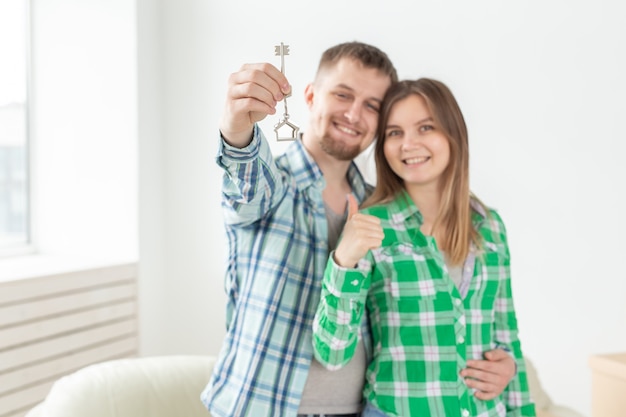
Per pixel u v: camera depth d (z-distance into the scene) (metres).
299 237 1.26
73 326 2.62
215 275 3.05
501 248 1.34
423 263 1.25
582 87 2.37
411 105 1.30
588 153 2.37
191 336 3.12
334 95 1.33
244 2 2.95
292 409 1.20
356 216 1.14
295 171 1.30
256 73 1.03
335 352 1.16
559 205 2.42
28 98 3.11
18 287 2.38
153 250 3.08
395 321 1.24
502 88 2.49
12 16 3.03
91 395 1.53
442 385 1.21
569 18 2.37
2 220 3.06
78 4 3.03
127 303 2.91
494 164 2.52
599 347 2.37
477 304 1.28
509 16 2.46
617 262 2.33
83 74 3.04
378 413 1.21
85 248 3.08
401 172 1.31
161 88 3.12
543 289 2.46
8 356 2.36
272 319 1.21
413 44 2.63
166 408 1.59
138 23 2.95
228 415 1.20
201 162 3.07
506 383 1.26
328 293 1.14
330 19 2.78
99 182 3.04
